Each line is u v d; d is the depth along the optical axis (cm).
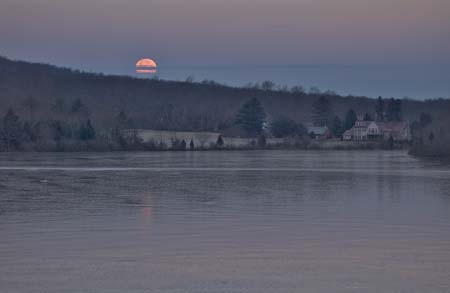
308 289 3020
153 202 6994
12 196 7675
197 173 12656
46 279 3198
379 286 3081
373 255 3856
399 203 6988
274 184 9862
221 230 4853
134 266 3512
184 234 4647
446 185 9712
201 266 3519
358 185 9694
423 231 4838
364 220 5488
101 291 2975
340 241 4366
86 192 8288
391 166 15550
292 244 4241
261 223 5275
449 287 3069
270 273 3350
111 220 5416
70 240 4353
